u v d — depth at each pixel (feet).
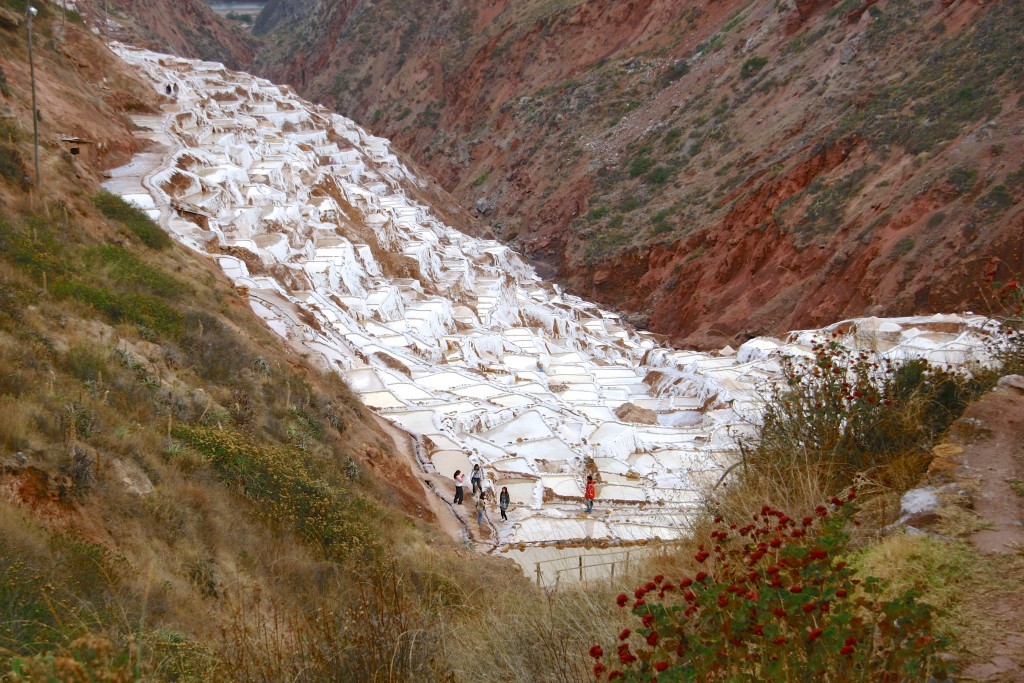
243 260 132.57
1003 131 186.80
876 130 218.18
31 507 32.35
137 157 156.87
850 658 16.05
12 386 40.34
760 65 291.58
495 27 453.58
